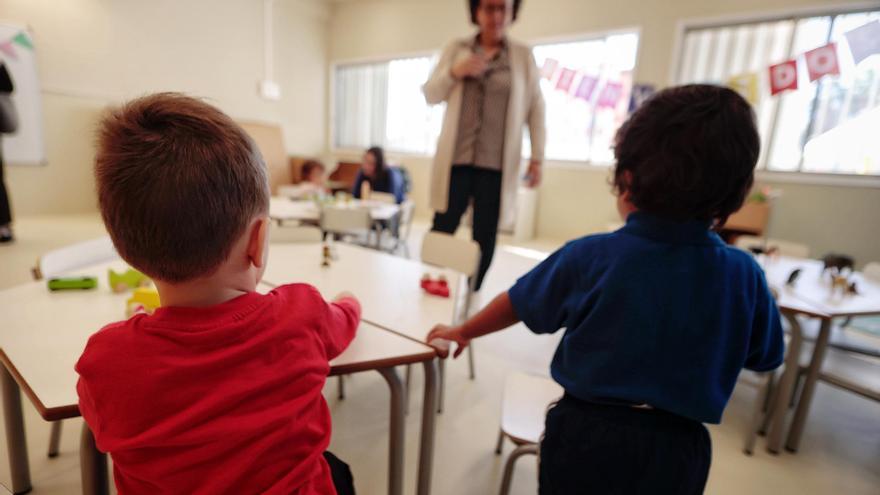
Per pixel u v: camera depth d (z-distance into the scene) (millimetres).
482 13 2082
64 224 4504
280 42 6707
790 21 3887
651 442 644
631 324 640
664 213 666
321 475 656
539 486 733
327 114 7551
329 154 7656
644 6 4551
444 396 1848
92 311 958
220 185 542
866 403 2072
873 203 3686
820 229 3906
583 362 677
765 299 698
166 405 515
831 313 1520
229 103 6258
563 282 719
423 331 964
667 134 629
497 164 2219
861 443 1763
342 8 7051
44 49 4637
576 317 696
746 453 1656
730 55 4180
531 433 1037
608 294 652
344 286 1246
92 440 710
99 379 518
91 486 727
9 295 1044
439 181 2268
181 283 569
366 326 966
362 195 3771
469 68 1989
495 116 2174
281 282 1245
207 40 5895
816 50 2639
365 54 6922
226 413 534
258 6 6344
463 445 1545
